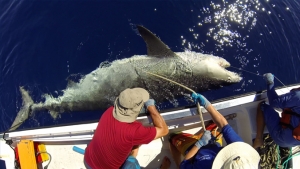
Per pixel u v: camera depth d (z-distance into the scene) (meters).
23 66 6.20
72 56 6.18
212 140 3.66
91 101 5.82
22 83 6.10
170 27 6.40
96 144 3.36
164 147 4.30
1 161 5.42
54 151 4.15
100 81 5.83
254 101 4.01
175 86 5.71
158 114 3.57
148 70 5.60
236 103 3.91
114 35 6.30
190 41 6.28
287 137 3.78
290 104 3.66
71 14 6.53
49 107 5.92
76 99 5.85
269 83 3.97
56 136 3.89
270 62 6.30
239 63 6.20
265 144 4.05
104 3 6.62
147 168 4.21
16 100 6.00
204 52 6.23
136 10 6.55
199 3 6.61
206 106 3.64
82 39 6.30
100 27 6.38
